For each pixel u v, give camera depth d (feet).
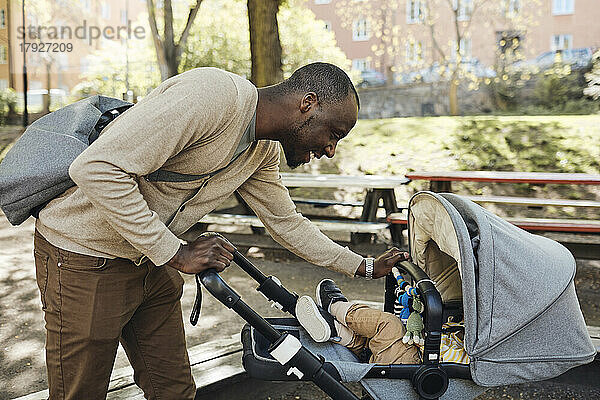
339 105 6.66
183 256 6.51
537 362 7.30
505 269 7.07
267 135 6.79
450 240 7.39
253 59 30.45
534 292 7.10
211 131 6.30
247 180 7.98
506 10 59.47
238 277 17.63
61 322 6.82
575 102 47.57
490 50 60.75
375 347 7.93
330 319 8.57
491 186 27.45
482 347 6.99
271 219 8.21
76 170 5.85
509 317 7.04
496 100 53.42
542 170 28.94
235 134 6.50
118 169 5.90
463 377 7.30
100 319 6.75
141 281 7.12
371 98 58.70
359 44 76.89
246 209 22.56
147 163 6.00
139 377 8.02
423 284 7.30
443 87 56.24
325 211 25.32
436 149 31.96
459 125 35.01
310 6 78.33
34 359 12.32
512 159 30.22
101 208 5.99
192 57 64.28
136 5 81.35
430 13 61.11
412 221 8.57
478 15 60.18
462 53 55.26
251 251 20.57
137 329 7.75
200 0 59.36
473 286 6.86
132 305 7.07
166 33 60.39
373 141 33.83
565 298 7.39
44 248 6.86
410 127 35.78
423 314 7.52
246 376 10.12
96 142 5.94
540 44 65.57
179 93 6.08
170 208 6.84
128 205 6.01
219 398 10.03
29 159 6.50
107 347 6.91
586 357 7.49
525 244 7.37
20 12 63.10
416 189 27.96
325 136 6.79
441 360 7.43
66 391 7.06
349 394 6.82
